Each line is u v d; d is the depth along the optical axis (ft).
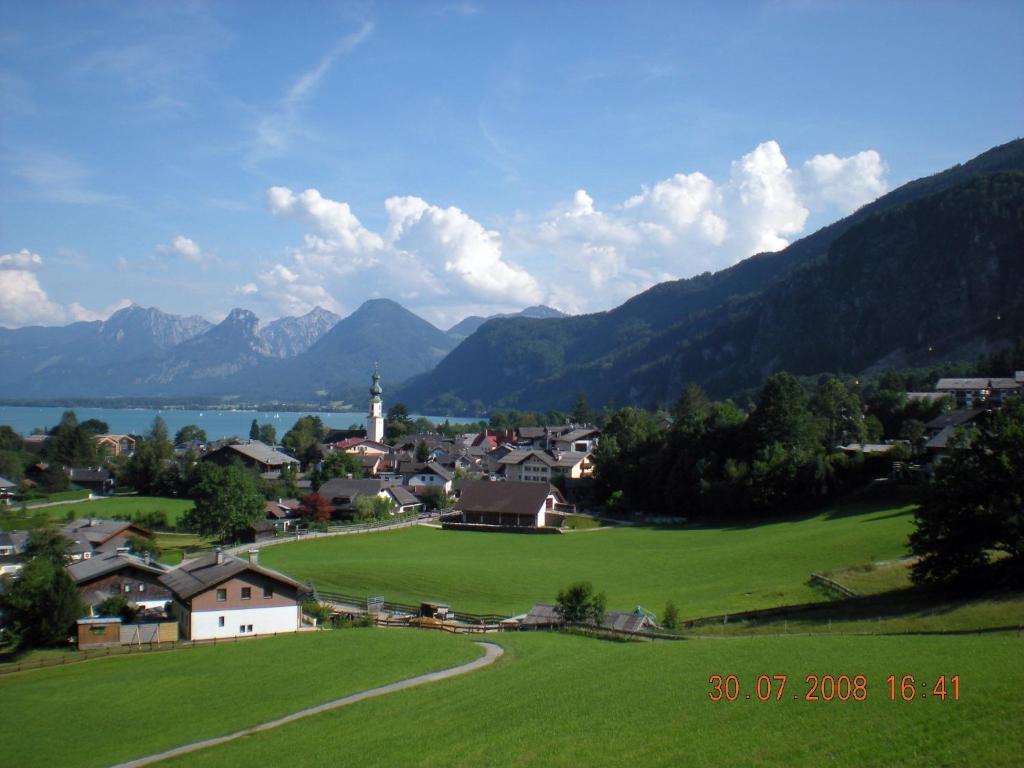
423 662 159.12
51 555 273.75
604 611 197.16
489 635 191.83
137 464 552.82
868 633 154.92
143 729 127.54
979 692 97.30
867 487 373.40
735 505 397.60
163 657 181.16
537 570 287.48
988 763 77.66
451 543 363.97
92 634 196.54
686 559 294.25
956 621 153.48
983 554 180.14
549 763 92.38
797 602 200.03
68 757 116.57
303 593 232.73
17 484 515.50
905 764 79.82
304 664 162.81
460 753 99.09
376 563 300.61
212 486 374.02
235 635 205.57
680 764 87.56
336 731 115.14
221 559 232.12
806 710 99.86
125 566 234.99
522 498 424.05
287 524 404.98
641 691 117.91
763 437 422.82
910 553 238.27
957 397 568.41
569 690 123.44
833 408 494.59
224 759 107.86
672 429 485.97
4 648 194.90
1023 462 177.68
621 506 449.89
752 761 85.66
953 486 183.93
